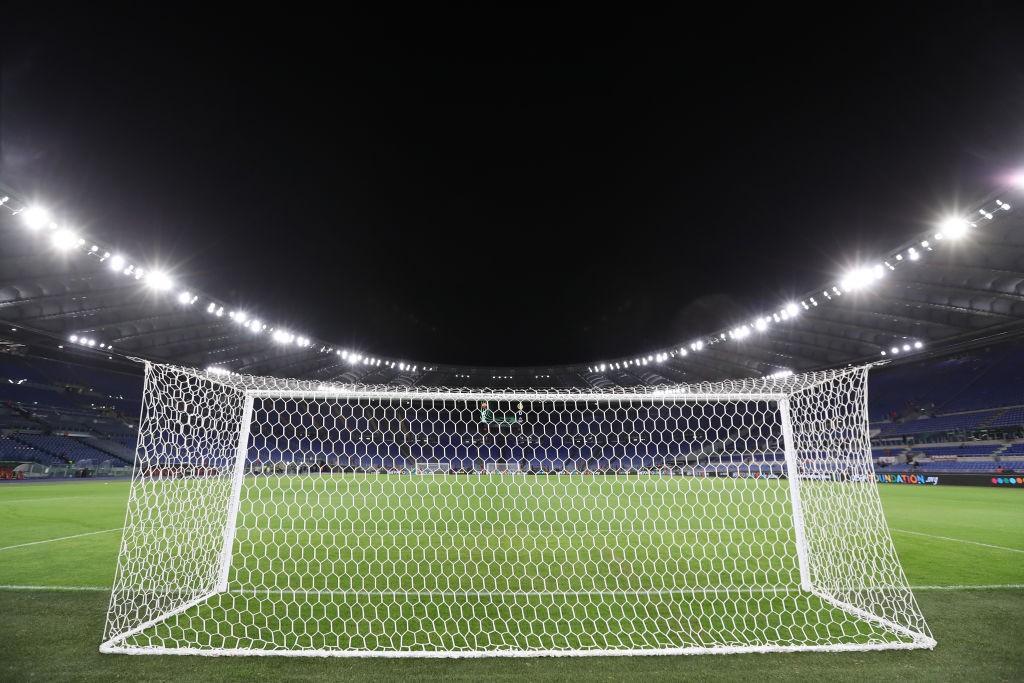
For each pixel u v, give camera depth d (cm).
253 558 491
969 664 277
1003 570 467
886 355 2470
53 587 400
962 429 2562
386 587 409
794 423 437
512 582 423
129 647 289
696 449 1384
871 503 389
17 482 2002
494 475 1073
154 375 373
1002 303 1764
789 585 414
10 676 259
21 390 2920
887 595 388
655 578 434
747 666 276
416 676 265
